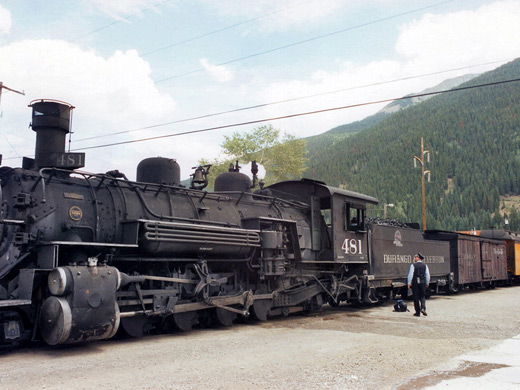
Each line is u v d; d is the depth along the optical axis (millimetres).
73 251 7504
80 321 6637
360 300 14312
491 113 195250
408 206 125125
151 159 9891
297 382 5203
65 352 6836
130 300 7895
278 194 14398
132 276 7934
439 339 8344
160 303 8367
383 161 170250
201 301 9070
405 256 17109
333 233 12805
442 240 22359
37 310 7137
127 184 8891
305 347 7391
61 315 6473
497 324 10523
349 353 6898
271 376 5465
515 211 111312
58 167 7898
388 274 15711
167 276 8789
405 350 7199
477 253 24609
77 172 7973
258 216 11156
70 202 7734
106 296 7031
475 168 149250
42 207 7320
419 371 5836
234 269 10508
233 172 11938
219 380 5262
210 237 9078
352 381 5270
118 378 5293
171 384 5066
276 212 12109
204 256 9484
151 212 8656
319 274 13031
